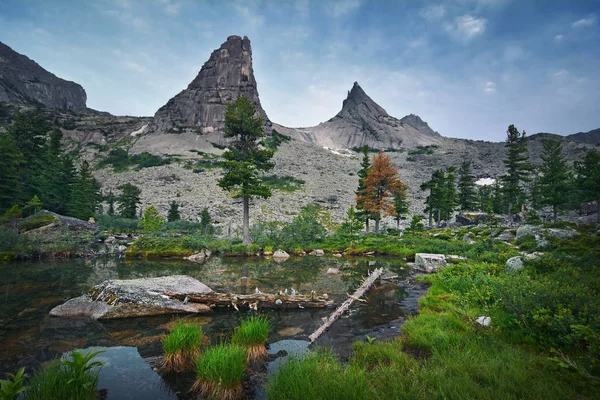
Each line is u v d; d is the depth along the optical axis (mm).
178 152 139000
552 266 11977
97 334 8766
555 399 4211
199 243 29016
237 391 5629
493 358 5840
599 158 45469
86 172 54969
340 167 140250
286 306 11820
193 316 10711
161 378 6250
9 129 44969
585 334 5625
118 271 18828
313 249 33219
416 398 4480
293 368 5391
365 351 7035
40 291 13484
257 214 69438
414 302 12766
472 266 15484
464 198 64438
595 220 47719
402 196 53625
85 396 4895
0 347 7688
